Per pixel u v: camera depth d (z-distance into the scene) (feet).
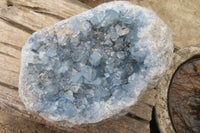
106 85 1.30
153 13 1.30
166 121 1.67
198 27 1.95
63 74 1.31
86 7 1.57
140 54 1.27
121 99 1.28
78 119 1.29
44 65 1.31
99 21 1.30
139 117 1.54
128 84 1.28
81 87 1.30
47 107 1.29
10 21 1.54
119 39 1.30
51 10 1.55
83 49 1.31
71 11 1.56
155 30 1.28
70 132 1.52
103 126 1.51
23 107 1.50
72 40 1.31
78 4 1.57
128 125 1.52
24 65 1.32
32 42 1.33
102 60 1.31
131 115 1.54
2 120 1.55
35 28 1.54
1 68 1.51
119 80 1.29
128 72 1.29
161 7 1.96
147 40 1.27
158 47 1.27
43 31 1.34
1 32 1.53
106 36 1.31
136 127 1.53
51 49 1.31
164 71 1.29
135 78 1.28
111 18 1.29
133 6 1.31
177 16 1.95
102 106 1.29
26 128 1.55
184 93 1.75
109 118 1.32
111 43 1.30
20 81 1.32
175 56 1.73
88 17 1.31
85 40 1.32
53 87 1.29
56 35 1.32
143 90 1.28
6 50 1.51
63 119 1.29
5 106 1.50
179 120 1.73
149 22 1.28
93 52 1.30
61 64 1.30
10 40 1.52
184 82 1.75
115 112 1.29
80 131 1.51
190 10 1.96
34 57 1.32
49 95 1.29
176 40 1.92
